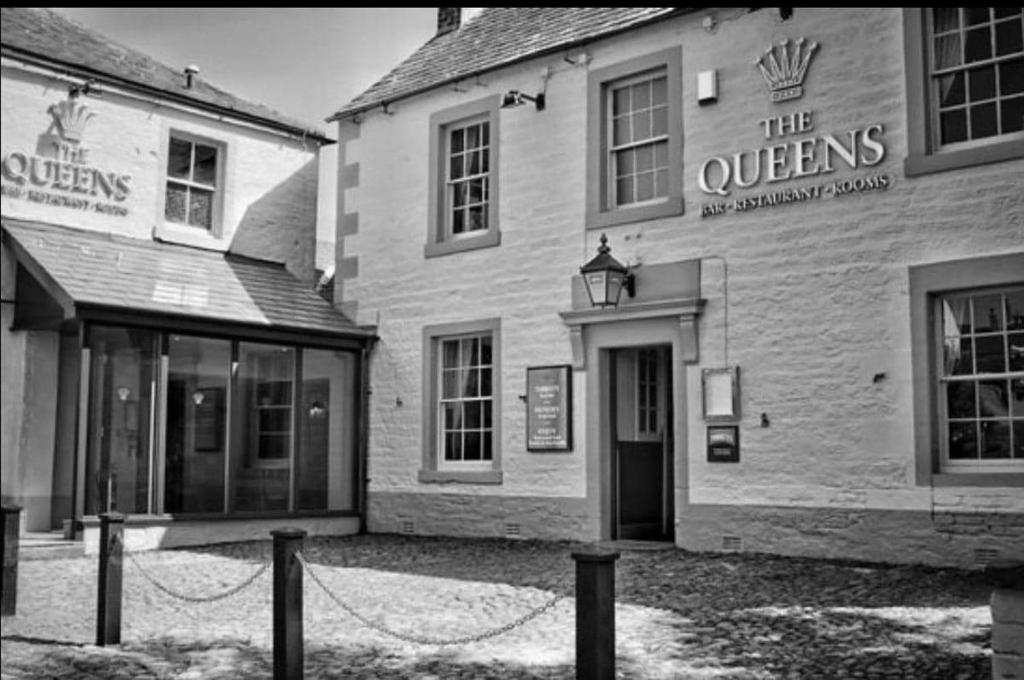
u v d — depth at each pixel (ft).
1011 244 31.30
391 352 48.42
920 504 32.42
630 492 41.68
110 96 46.91
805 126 35.94
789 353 35.63
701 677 19.38
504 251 44.37
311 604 27.81
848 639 21.97
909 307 33.14
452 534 44.88
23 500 41.93
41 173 44.24
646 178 40.86
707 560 34.55
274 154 53.78
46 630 25.53
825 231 35.17
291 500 46.26
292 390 46.91
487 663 21.06
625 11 41.73
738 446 36.50
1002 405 31.71
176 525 41.96
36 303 41.78
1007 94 32.45
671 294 38.70
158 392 42.14
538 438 42.14
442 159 47.65
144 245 47.42
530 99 43.45
